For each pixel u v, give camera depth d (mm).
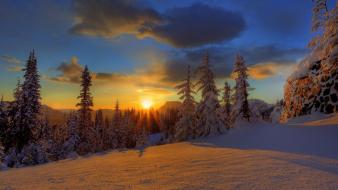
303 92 26812
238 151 11125
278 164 7090
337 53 19516
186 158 10133
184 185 5543
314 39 23141
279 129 18922
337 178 5375
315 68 26078
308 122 21125
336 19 19922
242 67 30531
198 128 28750
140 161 10633
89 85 40344
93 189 5855
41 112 32656
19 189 6469
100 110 69875
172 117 95500
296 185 5039
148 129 117188
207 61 29875
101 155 17625
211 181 5715
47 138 35969
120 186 5957
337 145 9953
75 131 38188
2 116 31391
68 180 7262
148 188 5562
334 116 20062
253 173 6203
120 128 58625
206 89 29297
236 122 29484
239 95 30531
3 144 31125
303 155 8398
